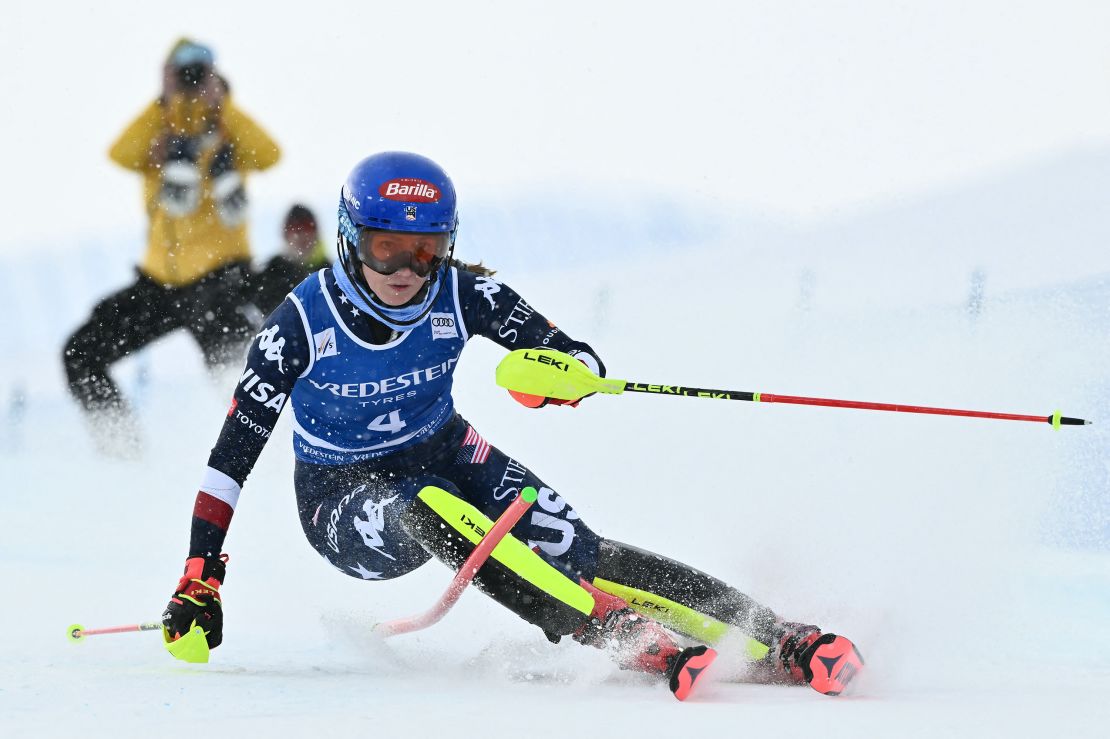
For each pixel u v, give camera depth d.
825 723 9.26
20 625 14.40
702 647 10.54
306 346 12.24
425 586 17.39
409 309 12.22
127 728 8.83
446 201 11.88
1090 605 15.04
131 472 28.88
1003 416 11.40
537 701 10.18
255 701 10.05
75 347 29.86
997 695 10.71
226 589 17.41
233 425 12.16
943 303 34.75
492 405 29.75
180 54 28.73
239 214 29.39
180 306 29.52
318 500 13.27
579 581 11.50
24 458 31.66
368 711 9.59
